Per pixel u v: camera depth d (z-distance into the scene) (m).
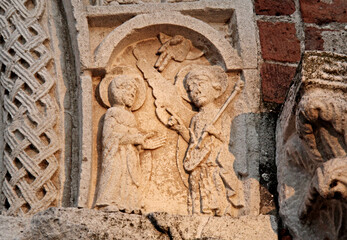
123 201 3.05
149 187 3.20
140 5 3.49
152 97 3.42
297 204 2.99
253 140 3.23
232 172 3.17
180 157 3.27
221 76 3.40
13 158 3.29
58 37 3.59
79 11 3.48
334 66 2.84
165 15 3.47
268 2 3.63
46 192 3.21
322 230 2.91
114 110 3.26
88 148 3.19
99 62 3.37
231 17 3.55
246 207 3.10
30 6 3.67
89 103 3.30
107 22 3.51
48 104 3.39
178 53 3.50
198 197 3.15
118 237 2.88
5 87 3.48
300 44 3.54
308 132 2.79
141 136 3.23
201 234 2.94
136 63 3.49
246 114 3.28
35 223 2.90
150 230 2.93
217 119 3.29
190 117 3.37
